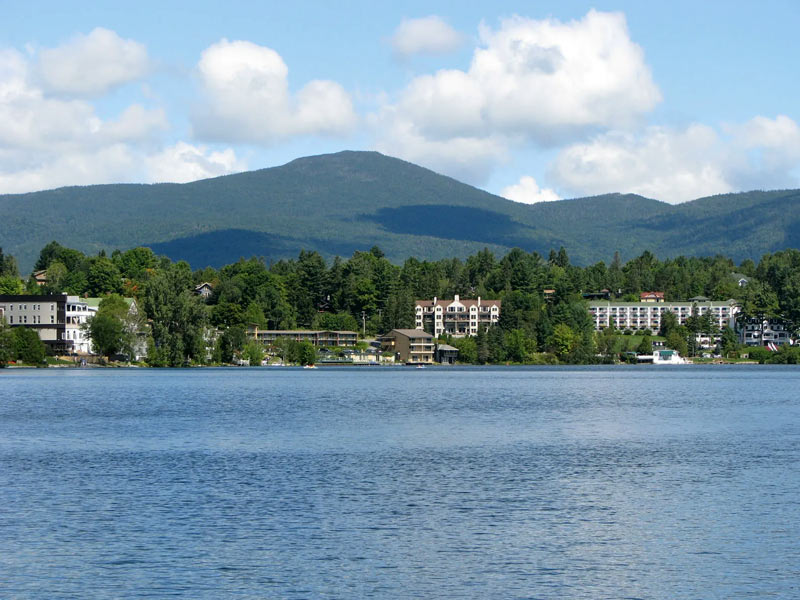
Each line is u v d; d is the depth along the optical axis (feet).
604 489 207.82
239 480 217.36
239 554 152.05
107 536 162.91
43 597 131.75
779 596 132.57
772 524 173.06
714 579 140.05
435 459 253.85
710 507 188.24
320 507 186.91
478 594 133.39
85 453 264.11
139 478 219.82
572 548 156.56
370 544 158.71
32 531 166.30
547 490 206.59
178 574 141.59
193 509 184.55
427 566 146.10
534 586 136.77
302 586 136.46
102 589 134.92
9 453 263.90
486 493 202.80
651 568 145.07
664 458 257.75
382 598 131.64
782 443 294.46
